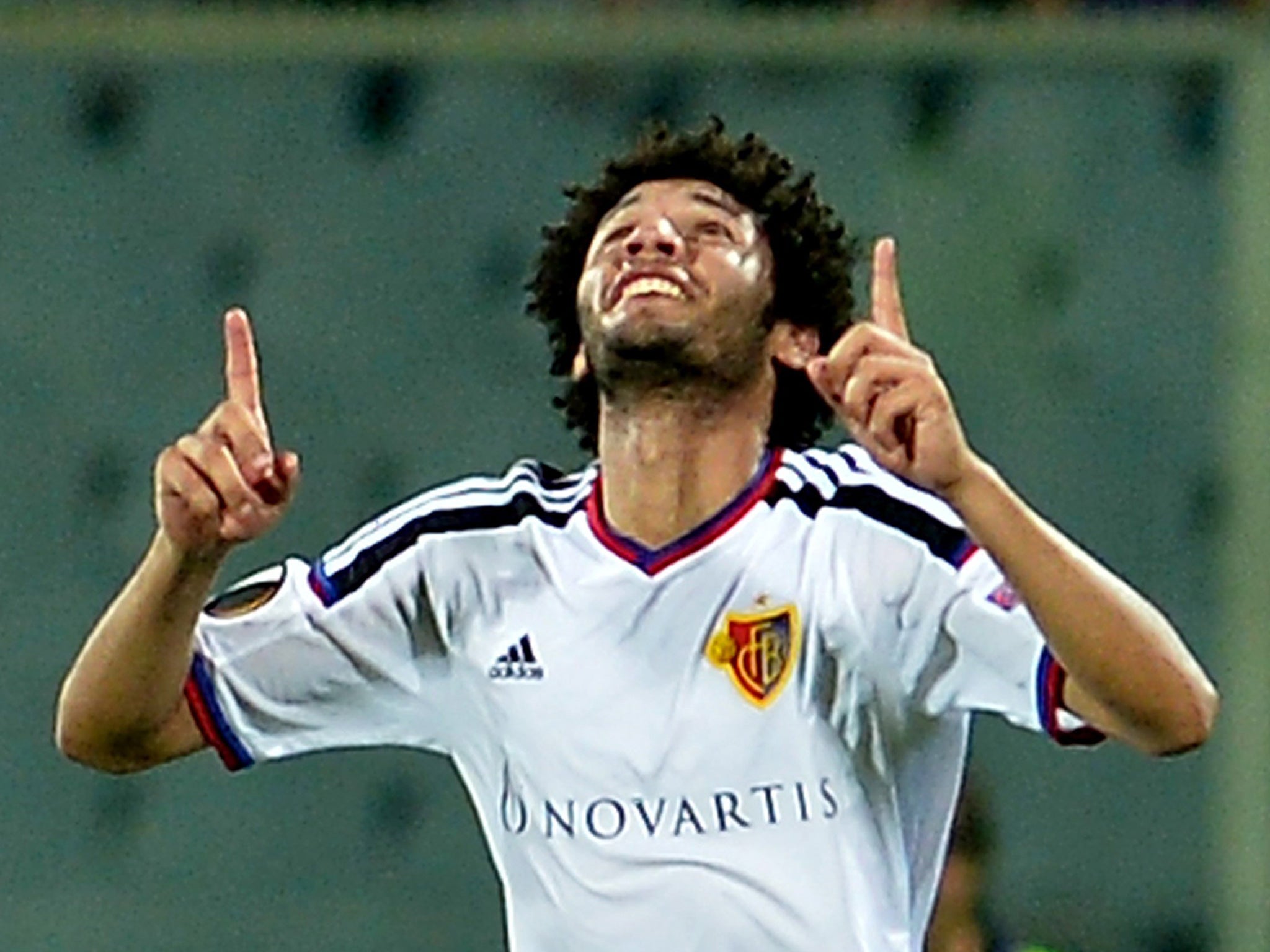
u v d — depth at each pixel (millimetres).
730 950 12148
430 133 22953
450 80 22984
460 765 12969
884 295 11883
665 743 12289
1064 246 23000
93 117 22906
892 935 12391
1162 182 23031
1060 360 23000
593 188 14250
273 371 22828
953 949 19016
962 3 25000
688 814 12250
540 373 22844
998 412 23016
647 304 12430
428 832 22875
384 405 22828
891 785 12406
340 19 23062
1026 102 23031
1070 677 11773
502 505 12852
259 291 22875
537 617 12570
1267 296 22953
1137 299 23000
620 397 12617
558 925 12398
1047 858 22922
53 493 22844
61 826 22750
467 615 12695
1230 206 23000
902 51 22922
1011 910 22906
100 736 12516
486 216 22891
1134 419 23047
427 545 12789
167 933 22781
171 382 22875
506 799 12586
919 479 11336
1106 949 22891
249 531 11664
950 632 12141
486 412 22844
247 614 12852
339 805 22844
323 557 13281
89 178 22891
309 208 22906
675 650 12375
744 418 12688
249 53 22984
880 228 22938
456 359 22859
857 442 11852
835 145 22938
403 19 23125
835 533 12430
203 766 22781
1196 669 11789
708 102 22938
